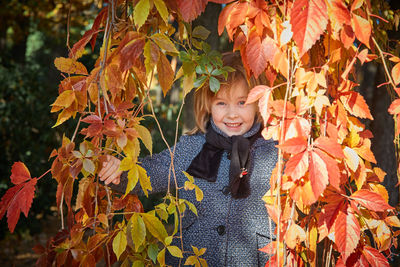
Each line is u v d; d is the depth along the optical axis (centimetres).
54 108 109
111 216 115
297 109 100
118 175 103
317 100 99
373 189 120
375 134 269
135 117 110
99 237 107
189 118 455
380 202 96
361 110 105
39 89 397
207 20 353
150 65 102
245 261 161
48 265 106
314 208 113
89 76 110
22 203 102
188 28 115
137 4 101
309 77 100
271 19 103
